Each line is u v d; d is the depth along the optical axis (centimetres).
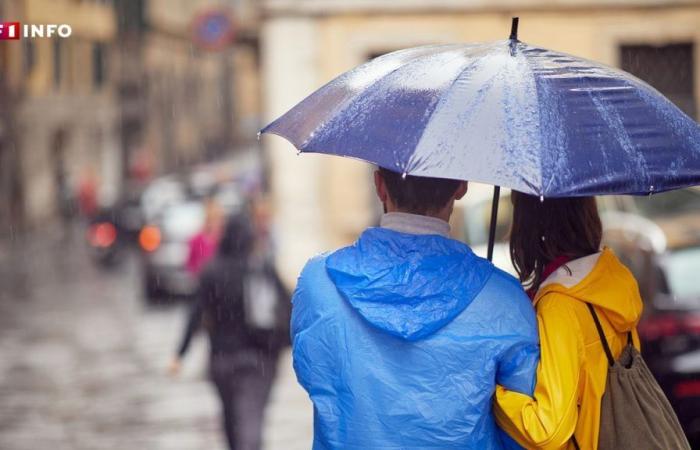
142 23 7344
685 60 2428
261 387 1038
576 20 2438
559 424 414
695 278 1206
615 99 436
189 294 2797
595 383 437
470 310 414
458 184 432
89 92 6369
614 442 439
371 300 417
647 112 436
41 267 3922
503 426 422
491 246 508
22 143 5338
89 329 2403
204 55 10100
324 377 425
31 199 5462
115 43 6906
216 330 1041
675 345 1147
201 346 2130
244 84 11438
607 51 2433
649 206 1552
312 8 2472
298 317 436
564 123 420
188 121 9350
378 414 414
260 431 1039
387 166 406
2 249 4616
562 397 417
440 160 404
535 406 416
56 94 5806
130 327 2417
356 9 2472
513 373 417
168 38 8619
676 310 1163
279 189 2502
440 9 2461
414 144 408
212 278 1035
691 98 2423
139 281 3419
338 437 420
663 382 1147
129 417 1533
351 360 418
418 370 412
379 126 423
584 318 438
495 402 420
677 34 2405
